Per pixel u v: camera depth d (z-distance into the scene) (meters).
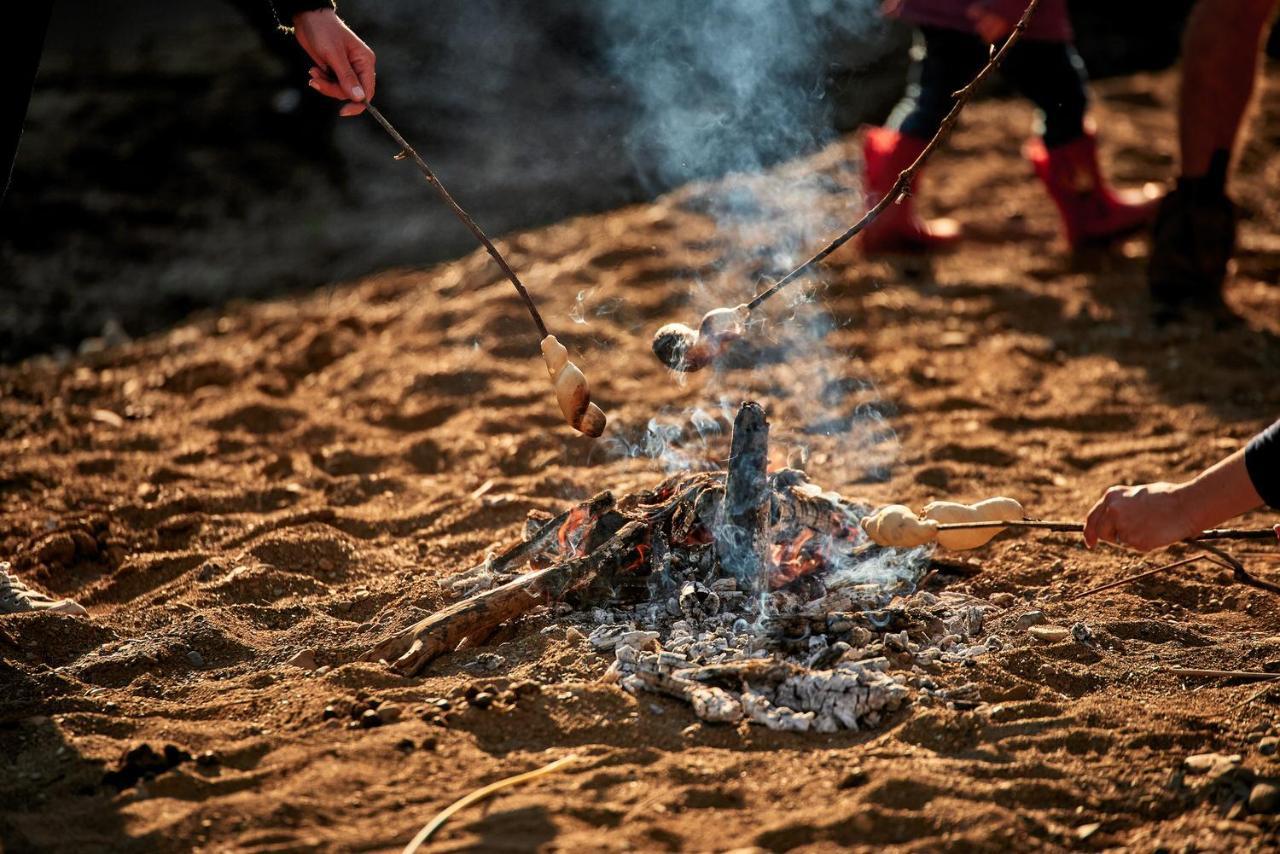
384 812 4.82
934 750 5.27
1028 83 12.70
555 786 4.98
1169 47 20.80
